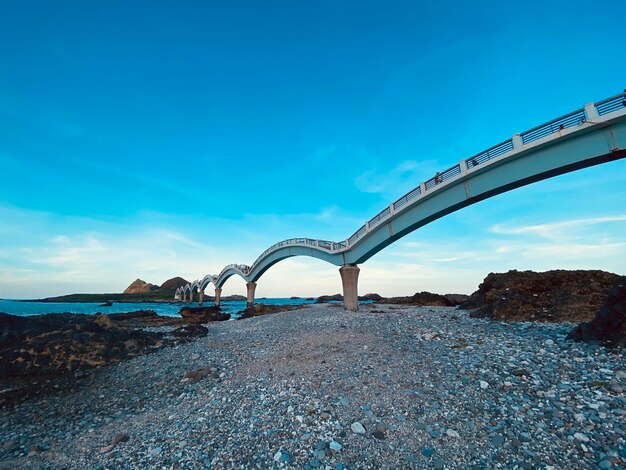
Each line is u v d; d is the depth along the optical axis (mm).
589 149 18625
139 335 26453
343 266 45031
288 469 7652
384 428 9148
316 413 10242
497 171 23891
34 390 15680
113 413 12453
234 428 9750
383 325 25047
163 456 8539
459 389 11070
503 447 7863
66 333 23203
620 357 11672
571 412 8836
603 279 27219
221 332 31750
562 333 16797
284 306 62062
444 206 28578
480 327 21219
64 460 8906
